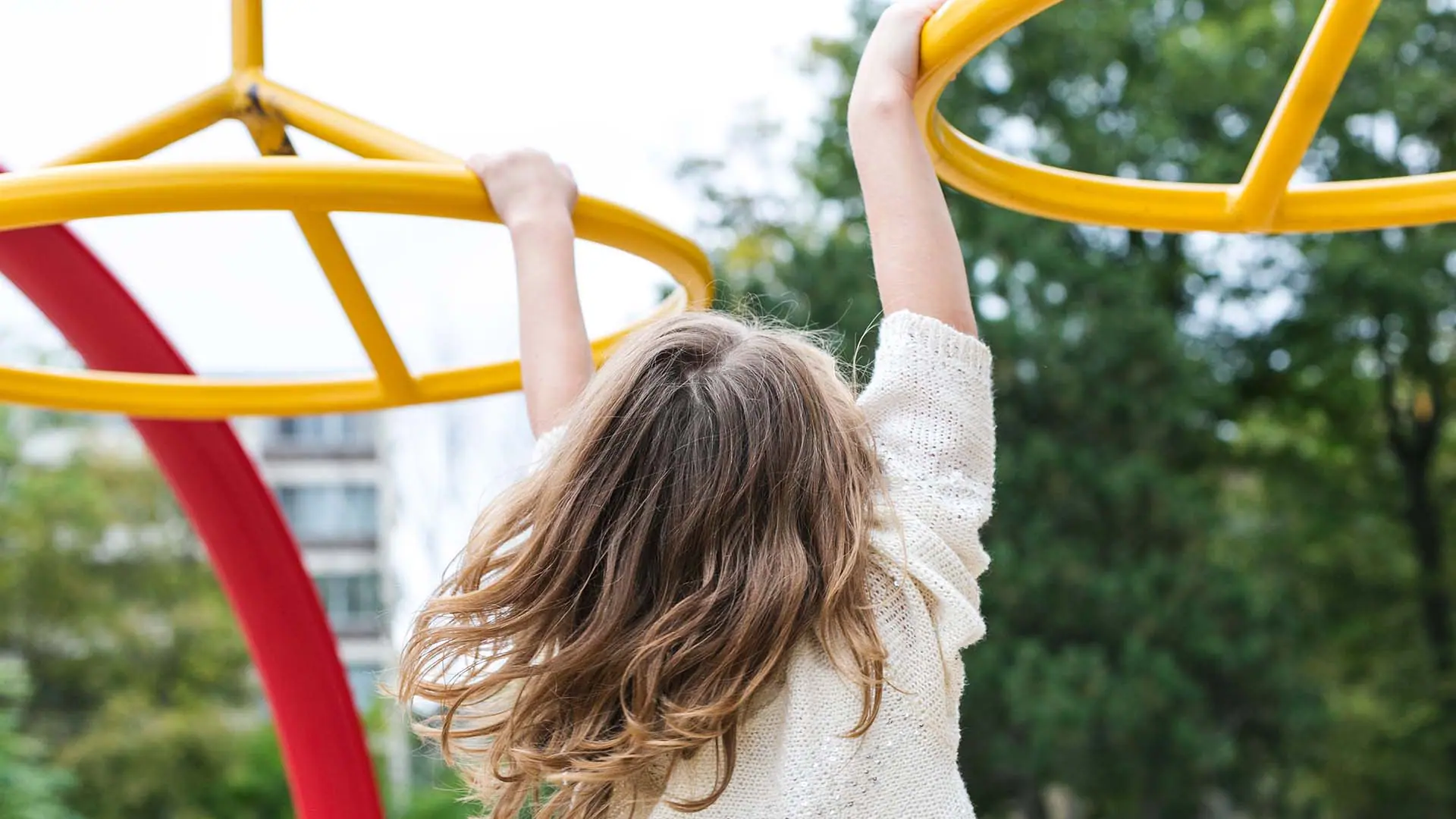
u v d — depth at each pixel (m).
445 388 2.19
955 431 1.18
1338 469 13.81
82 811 14.92
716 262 13.59
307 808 2.44
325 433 25.64
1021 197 1.61
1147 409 10.91
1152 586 10.41
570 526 1.12
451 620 1.15
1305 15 12.45
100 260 2.16
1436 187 1.62
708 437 1.11
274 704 2.44
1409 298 12.04
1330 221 1.63
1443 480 13.88
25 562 15.58
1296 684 10.78
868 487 1.13
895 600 1.10
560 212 1.53
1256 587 10.73
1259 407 14.09
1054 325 10.84
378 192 1.44
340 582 25.19
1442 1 12.33
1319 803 12.67
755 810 1.06
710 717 1.06
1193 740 9.91
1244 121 12.35
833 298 10.62
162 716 15.34
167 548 16.55
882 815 1.04
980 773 10.24
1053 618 10.30
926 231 1.29
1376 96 11.90
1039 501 10.55
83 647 15.91
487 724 1.18
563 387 1.42
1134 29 13.03
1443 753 12.66
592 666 1.09
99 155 1.77
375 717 15.78
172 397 2.19
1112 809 10.36
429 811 14.70
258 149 1.83
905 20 1.36
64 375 2.16
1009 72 12.26
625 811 1.12
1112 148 11.95
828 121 12.60
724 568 1.08
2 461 16.52
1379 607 13.29
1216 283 13.13
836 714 1.06
